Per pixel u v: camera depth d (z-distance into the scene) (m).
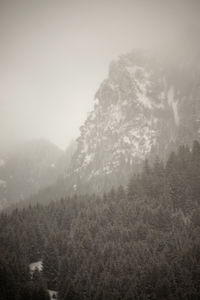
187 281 80.25
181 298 77.25
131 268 87.56
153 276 82.56
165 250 90.12
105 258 94.62
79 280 87.50
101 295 81.62
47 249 102.31
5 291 87.56
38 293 85.31
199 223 103.06
